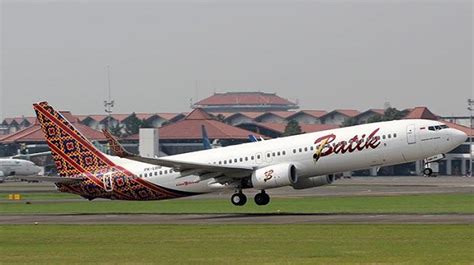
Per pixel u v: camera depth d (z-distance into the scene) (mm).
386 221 153625
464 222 148125
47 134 198000
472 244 114562
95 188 198125
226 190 192500
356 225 145000
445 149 182750
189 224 157250
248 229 143000
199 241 125875
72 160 198375
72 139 197500
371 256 104500
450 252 106688
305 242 121250
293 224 151000
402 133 182250
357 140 182750
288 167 181625
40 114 197875
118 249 117000
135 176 195625
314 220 160250
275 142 188250
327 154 183750
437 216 164875
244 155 188750
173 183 194500
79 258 107688
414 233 129500
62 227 155500
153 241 127125
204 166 182750
